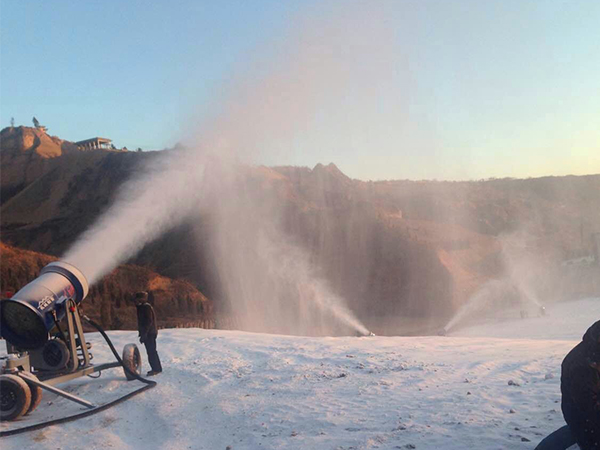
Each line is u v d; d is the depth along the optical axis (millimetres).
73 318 9633
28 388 8258
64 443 7008
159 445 6840
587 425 3496
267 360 11375
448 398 7188
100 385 10047
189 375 10383
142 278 58688
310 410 7281
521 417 5992
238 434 6688
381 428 6105
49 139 185125
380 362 10359
